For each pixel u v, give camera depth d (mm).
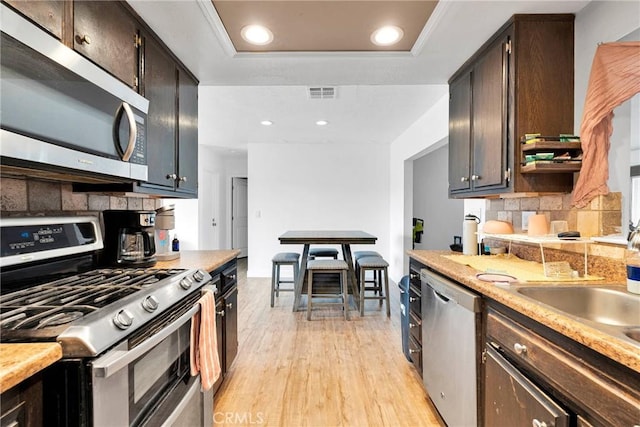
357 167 5664
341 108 3607
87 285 1264
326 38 1846
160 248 2248
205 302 1463
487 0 1511
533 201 1955
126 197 2090
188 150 2219
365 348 2779
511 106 1672
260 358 2592
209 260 2039
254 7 1557
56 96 1013
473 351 1387
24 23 900
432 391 1862
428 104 3492
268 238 5645
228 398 2049
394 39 1855
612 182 1430
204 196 5926
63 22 1103
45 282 1332
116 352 855
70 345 773
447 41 1855
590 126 1518
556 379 922
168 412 1176
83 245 1508
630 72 1372
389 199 5676
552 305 1281
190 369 1387
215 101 3396
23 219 1236
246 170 7055
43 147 961
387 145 5656
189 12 1567
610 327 838
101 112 1223
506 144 1714
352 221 5668
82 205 1666
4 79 848
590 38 1549
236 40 1865
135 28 1568
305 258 3783
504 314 1211
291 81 2408
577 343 853
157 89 1782
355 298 3879
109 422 834
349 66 2156
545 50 1646
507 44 1686
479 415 1371
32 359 689
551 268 1483
